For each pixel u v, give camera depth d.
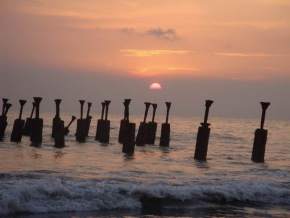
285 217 16.70
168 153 36.53
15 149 34.53
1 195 15.77
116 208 16.61
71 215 15.45
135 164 28.41
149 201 17.56
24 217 14.95
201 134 31.61
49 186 16.95
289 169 29.17
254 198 18.98
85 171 24.08
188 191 18.53
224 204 18.14
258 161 31.78
